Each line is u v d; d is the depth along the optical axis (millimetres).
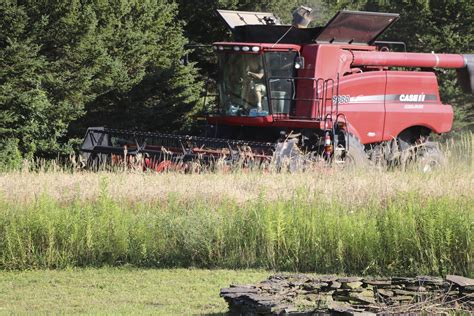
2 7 40062
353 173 27578
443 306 16156
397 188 24078
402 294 16641
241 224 22469
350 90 37656
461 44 56562
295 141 33906
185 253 22422
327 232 21906
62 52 43156
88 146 36406
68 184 25984
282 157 31984
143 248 22203
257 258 22172
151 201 25000
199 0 53031
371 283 16719
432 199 22594
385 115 38844
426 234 21078
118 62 44156
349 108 37594
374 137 38625
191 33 55000
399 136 40375
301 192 23703
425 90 40406
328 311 14789
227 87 37688
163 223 22844
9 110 40281
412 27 57406
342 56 37500
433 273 20656
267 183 26547
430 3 57156
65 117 42125
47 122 41562
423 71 42000
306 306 15961
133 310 17562
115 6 46094
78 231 22469
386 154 37406
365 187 24578
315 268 21578
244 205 23641
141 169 28922
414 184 24766
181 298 18734
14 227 22078
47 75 41625
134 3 47656
